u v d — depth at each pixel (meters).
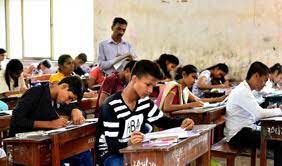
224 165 4.43
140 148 2.22
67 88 3.08
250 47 7.61
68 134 2.84
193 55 8.05
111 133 2.60
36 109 2.99
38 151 2.64
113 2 8.65
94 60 8.91
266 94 5.52
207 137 2.80
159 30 8.30
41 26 10.73
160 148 2.18
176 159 2.34
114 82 3.87
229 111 3.95
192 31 8.04
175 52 8.20
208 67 7.89
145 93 2.58
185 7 8.06
